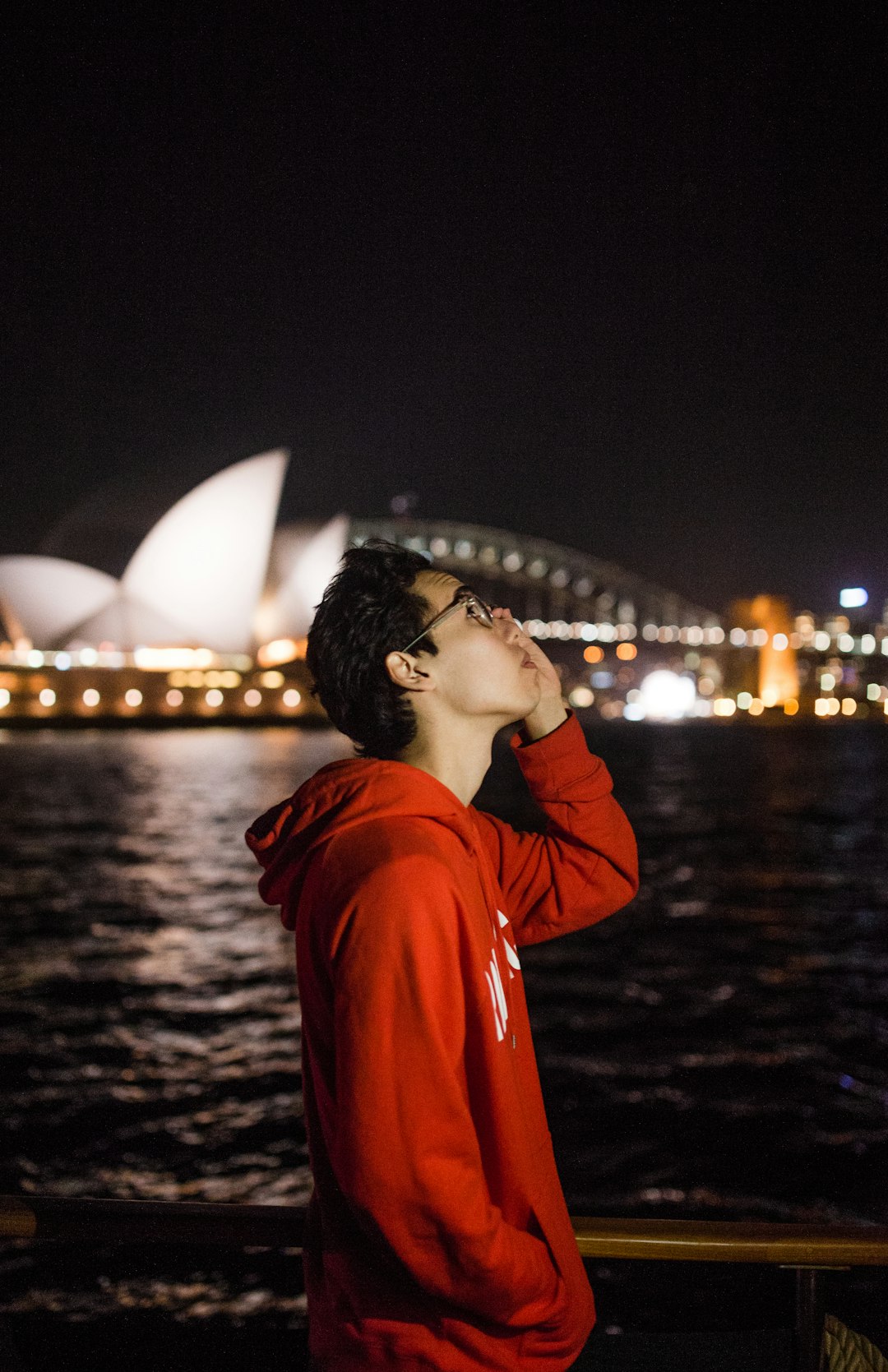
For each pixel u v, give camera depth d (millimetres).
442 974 857
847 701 176875
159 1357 1528
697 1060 9297
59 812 34719
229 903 17953
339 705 1117
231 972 12625
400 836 910
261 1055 9172
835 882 21484
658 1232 1123
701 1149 7141
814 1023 10641
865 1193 6441
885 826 32938
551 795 1271
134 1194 6309
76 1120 7527
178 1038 9773
